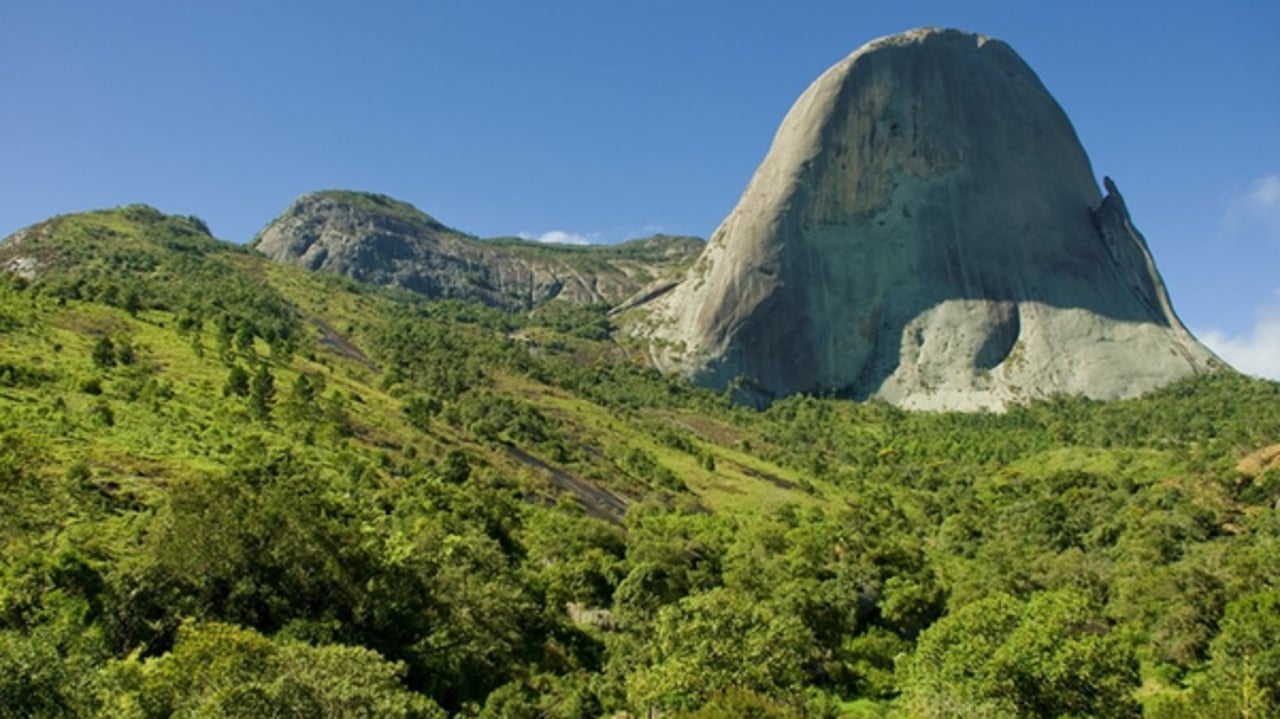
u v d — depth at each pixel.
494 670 42.97
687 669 34.59
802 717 32.56
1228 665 44.12
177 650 27.17
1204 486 89.12
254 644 27.17
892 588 63.09
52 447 52.41
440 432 91.88
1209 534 78.44
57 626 30.27
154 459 55.25
